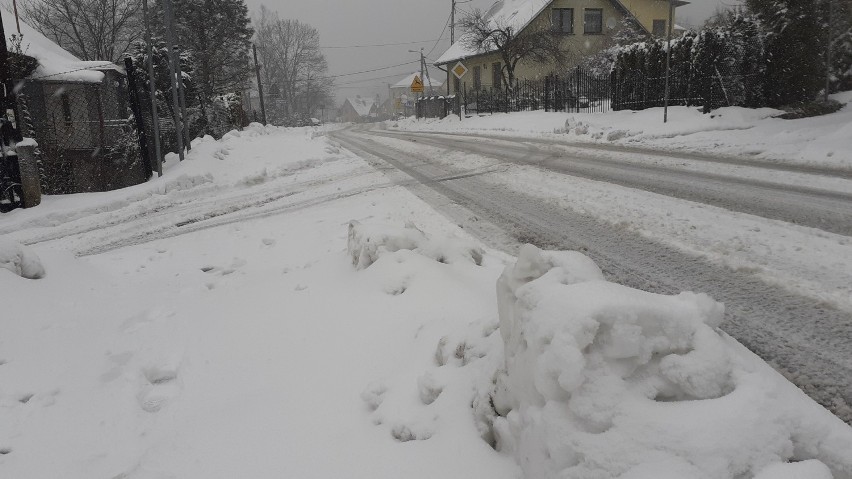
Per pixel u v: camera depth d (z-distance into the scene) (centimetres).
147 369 337
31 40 1727
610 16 3831
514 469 182
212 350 359
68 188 1347
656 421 144
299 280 480
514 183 952
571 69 3331
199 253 676
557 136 1777
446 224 670
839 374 265
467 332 258
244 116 3466
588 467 145
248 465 231
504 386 196
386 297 371
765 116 1488
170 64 1479
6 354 346
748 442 138
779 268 425
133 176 1404
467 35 3744
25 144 1041
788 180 780
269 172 1386
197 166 1397
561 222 639
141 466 240
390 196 926
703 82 1672
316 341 345
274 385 303
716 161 1006
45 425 277
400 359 290
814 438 146
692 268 444
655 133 1473
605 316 156
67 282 482
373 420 241
